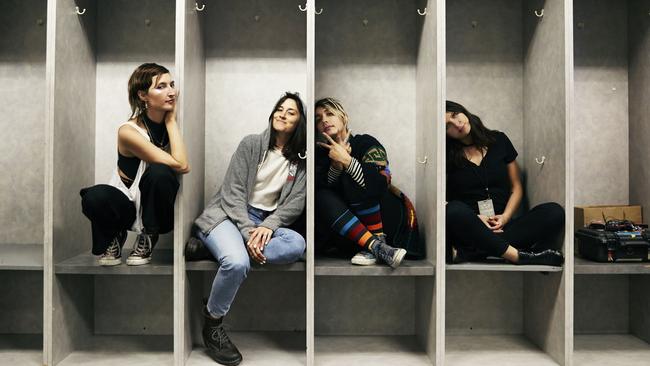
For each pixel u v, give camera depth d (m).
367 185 2.49
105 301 2.90
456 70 2.95
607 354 2.61
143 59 2.89
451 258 2.49
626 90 2.95
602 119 2.95
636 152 2.87
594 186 2.96
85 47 2.73
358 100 2.92
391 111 2.92
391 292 2.95
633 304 2.92
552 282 2.56
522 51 2.94
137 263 2.39
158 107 2.34
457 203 2.47
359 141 2.66
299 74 2.91
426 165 2.64
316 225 2.63
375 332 2.94
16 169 2.89
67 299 2.54
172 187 2.32
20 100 2.88
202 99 2.81
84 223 2.74
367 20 2.92
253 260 2.42
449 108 2.72
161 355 2.57
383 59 2.92
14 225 2.89
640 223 2.75
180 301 2.38
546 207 2.47
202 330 2.55
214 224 2.44
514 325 2.96
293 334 2.88
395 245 2.62
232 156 2.61
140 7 2.89
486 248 2.44
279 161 2.58
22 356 2.52
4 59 2.88
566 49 2.39
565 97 2.39
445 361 2.53
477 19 2.95
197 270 2.67
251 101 2.90
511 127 2.95
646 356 2.58
